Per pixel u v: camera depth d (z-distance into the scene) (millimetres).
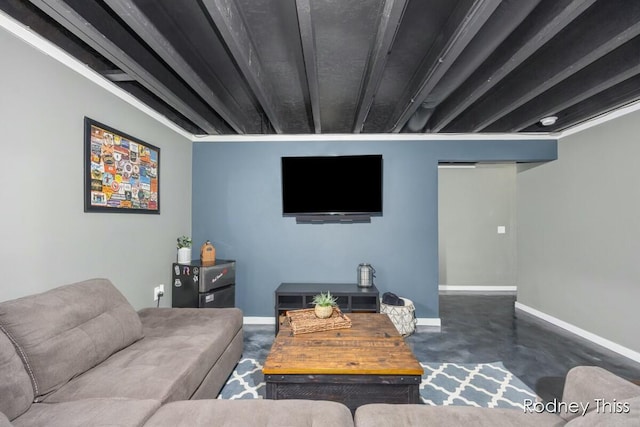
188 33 1921
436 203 3633
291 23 1819
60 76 1927
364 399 1631
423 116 3059
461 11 1619
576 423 915
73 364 1464
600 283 3027
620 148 2836
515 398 2096
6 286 1625
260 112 3236
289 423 1139
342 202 3523
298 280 3676
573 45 1883
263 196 3701
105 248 2316
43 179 1823
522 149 3607
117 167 2412
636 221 2693
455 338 3201
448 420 1148
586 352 2852
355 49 2059
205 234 3713
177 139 3375
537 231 3904
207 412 1217
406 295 3625
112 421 1162
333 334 2096
